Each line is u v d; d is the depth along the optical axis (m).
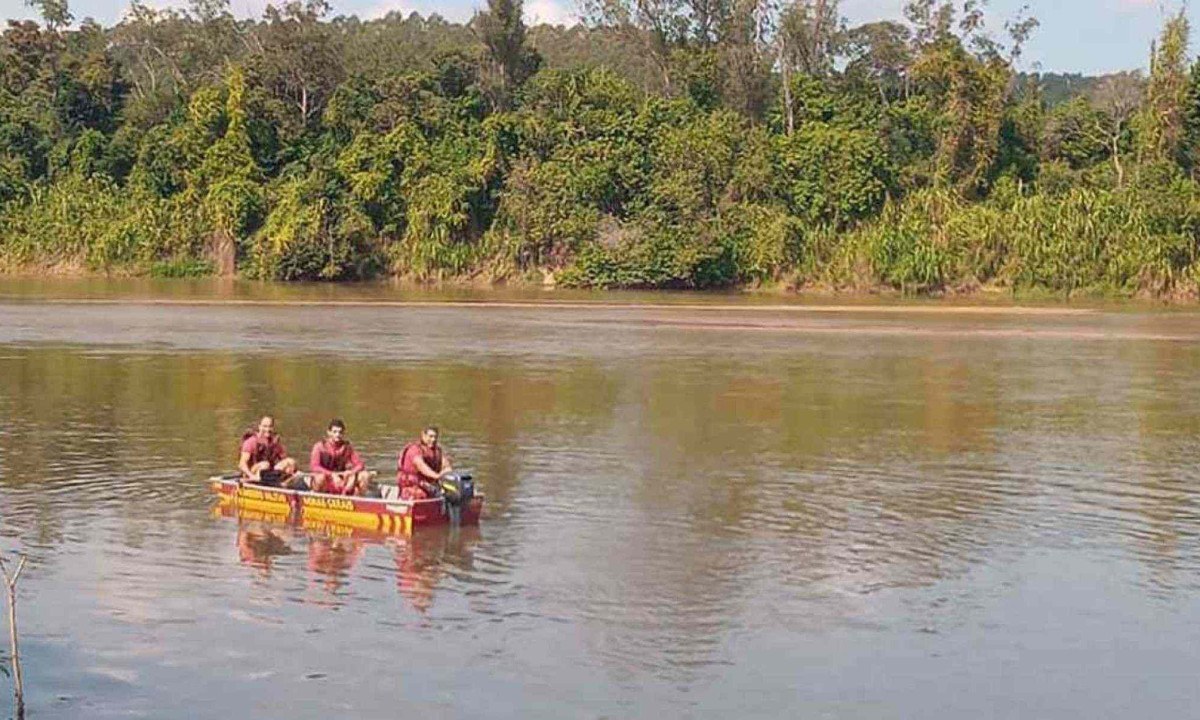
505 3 110.38
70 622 15.72
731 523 21.06
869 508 22.28
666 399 35.44
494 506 22.08
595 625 15.88
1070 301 84.94
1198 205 88.25
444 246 97.19
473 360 44.47
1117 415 33.38
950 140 99.69
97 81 115.19
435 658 14.72
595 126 102.38
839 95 108.75
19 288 85.31
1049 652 15.19
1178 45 96.19
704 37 115.75
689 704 13.58
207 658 14.63
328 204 98.75
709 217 95.81
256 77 108.31
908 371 42.72
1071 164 103.56
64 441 27.72
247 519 20.81
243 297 78.94
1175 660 14.98
